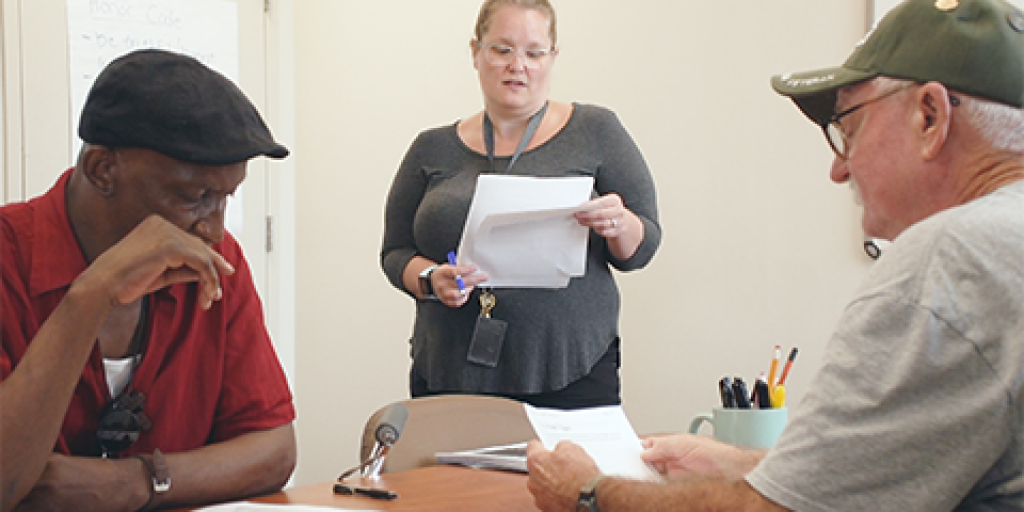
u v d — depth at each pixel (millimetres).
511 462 1484
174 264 1191
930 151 1023
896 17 1067
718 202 3016
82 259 1298
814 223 2818
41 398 1139
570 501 1163
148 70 1194
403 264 2266
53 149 2631
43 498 1174
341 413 3342
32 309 1275
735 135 2973
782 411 1553
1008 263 904
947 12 1020
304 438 3266
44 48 2604
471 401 1763
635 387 3215
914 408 922
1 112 2568
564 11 3324
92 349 1305
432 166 2287
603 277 2201
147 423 1352
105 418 1303
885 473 928
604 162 2207
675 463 1406
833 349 992
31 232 1296
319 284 3283
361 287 3377
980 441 896
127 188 1207
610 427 1535
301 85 3211
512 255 2000
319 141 3260
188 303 1430
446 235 2182
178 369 1407
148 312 1378
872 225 1129
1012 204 949
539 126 2229
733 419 1554
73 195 1290
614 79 3225
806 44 2820
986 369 896
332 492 1335
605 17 3234
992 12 1003
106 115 1177
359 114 3334
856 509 937
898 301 946
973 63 991
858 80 1083
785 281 2883
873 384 944
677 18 3078
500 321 2111
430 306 2207
